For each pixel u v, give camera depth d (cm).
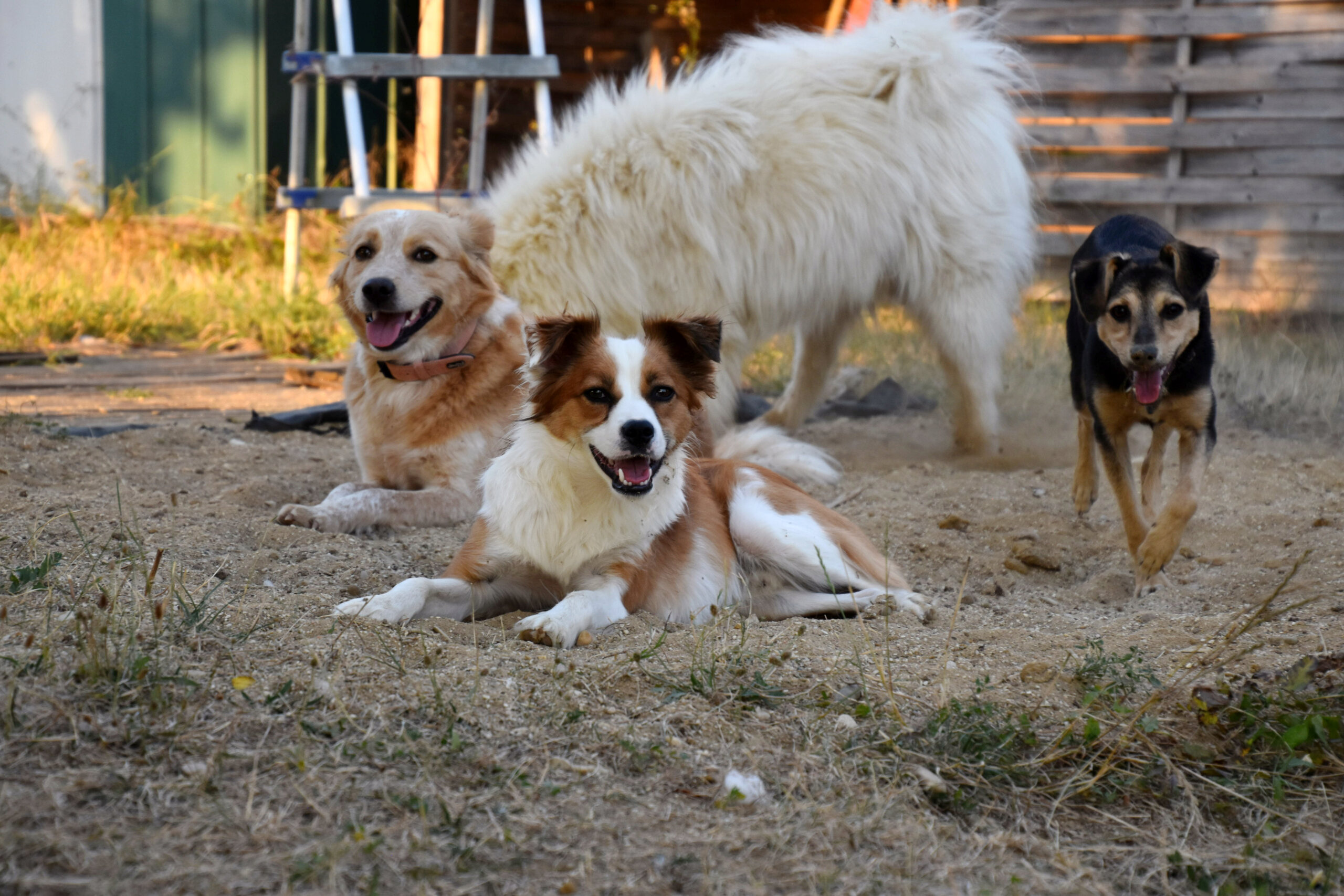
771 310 662
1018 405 823
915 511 571
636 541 404
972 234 681
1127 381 464
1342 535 497
